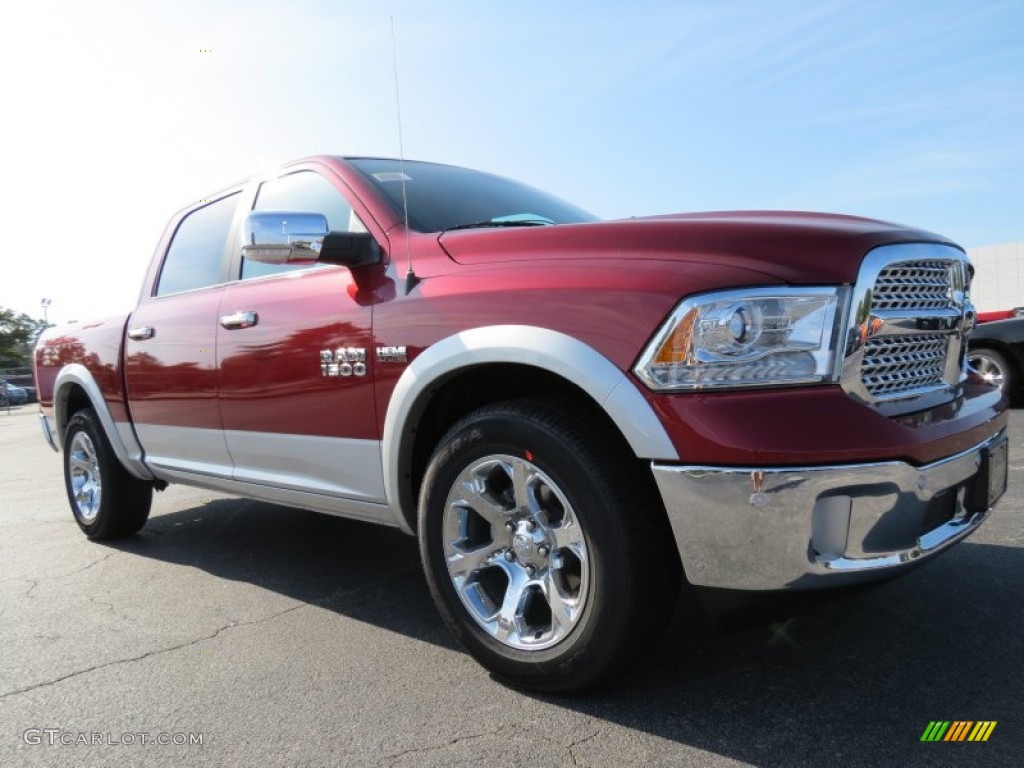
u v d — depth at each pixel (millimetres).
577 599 2203
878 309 2068
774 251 2018
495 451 2330
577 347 2105
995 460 2373
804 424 1882
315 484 3008
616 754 1980
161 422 3863
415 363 2486
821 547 1908
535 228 2455
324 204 3182
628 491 2080
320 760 2033
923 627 2652
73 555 4305
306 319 2939
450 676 2502
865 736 2006
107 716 2334
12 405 36219
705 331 1951
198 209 4109
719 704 2207
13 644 2959
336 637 2885
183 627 3061
